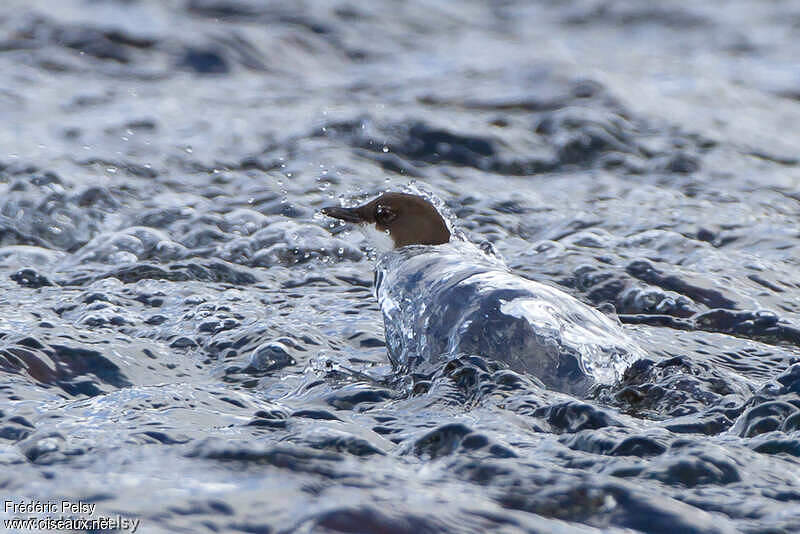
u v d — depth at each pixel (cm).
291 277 1140
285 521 465
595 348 735
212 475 517
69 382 753
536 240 1341
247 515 471
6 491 494
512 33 2941
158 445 574
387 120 1775
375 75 2252
